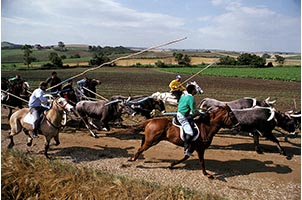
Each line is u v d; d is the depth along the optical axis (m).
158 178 7.62
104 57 71.50
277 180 7.56
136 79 40.94
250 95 25.42
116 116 11.38
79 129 11.97
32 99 8.78
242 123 9.21
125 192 5.91
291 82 39.66
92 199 5.71
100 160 8.74
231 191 7.03
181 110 7.84
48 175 6.28
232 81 40.12
